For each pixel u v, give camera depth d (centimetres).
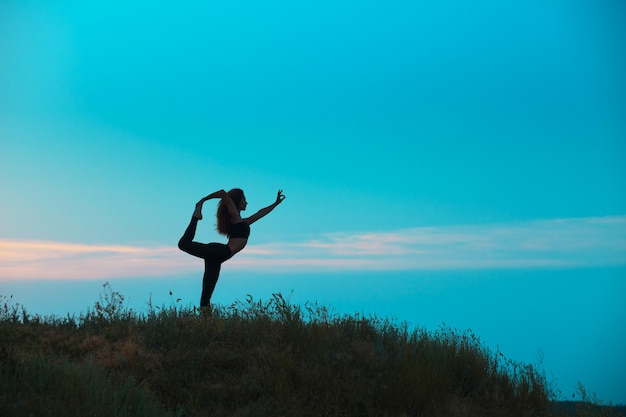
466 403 992
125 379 875
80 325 1120
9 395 765
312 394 917
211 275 1192
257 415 858
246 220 1256
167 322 1084
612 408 990
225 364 987
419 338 1160
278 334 1066
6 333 991
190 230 1163
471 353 1098
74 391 784
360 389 943
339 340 1097
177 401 881
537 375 1050
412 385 938
